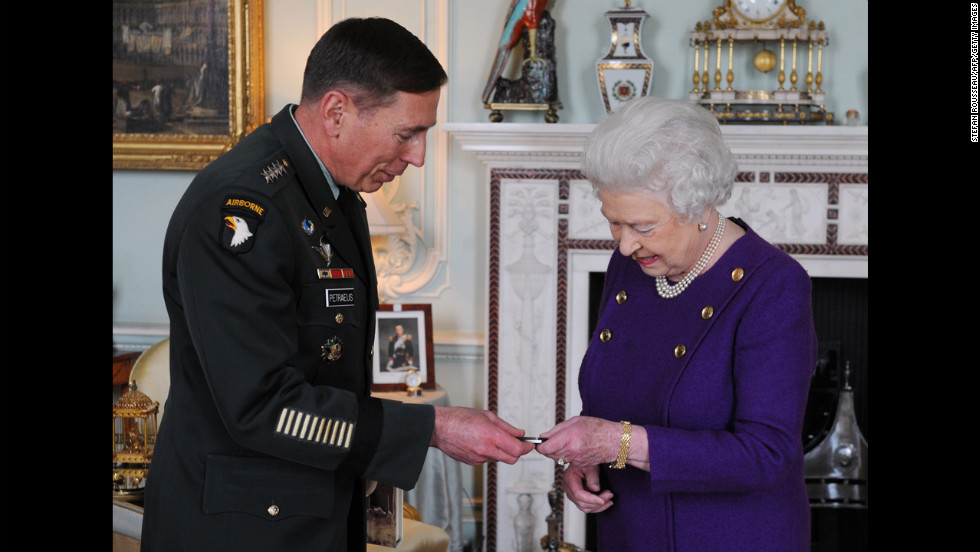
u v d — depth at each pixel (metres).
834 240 3.76
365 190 1.74
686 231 1.53
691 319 1.60
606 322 1.74
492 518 3.99
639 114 1.48
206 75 4.16
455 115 4.14
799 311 1.52
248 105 4.16
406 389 3.86
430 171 4.19
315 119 1.64
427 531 2.65
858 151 3.64
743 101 3.80
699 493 1.57
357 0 4.14
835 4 3.91
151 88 4.18
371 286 1.80
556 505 2.92
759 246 1.59
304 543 1.62
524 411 3.96
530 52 3.88
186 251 1.52
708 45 3.89
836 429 3.99
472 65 4.11
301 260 1.61
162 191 4.33
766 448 1.48
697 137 1.47
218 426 1.61
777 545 1.57
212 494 1.58
